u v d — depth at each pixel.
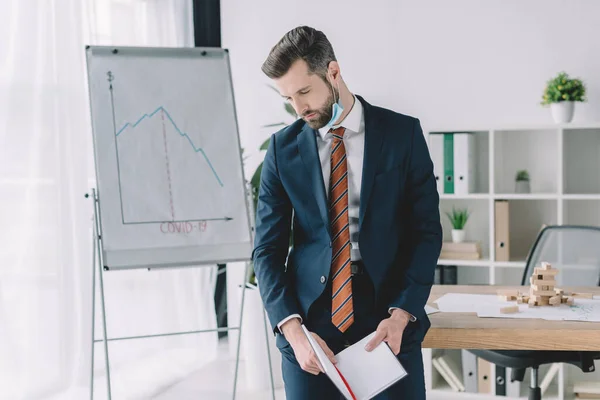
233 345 4.51
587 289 2.63
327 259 1.80
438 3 4.30
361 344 1.73
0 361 3.14
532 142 4.04
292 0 4.62
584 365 2.51
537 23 4.12
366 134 1.81
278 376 3.79
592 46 4.03
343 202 1.81
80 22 3.55
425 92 4.37
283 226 1.94
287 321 1.79
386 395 1.79
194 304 4.39
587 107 4.05
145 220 2.66
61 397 3.40
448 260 3.90
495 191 4.09
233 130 2.85
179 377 3.94
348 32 4.51
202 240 2.71
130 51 2.81
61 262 3.42
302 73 1.72
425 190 1.85
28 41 3.26
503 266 3.82
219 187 2.78
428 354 3.61
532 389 2.76
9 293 3.19
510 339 2.01
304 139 1.86
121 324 3.98
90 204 3.62
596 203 3.94
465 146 3.90
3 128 3.17
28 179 3.28
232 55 4.79
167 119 2.78
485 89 4.24
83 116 3.58
